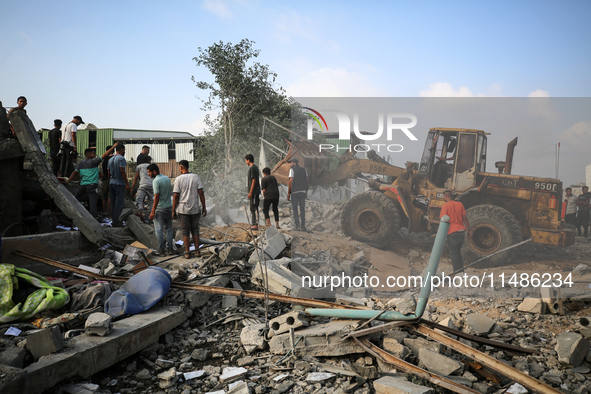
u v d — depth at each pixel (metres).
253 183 8.60
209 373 3.63
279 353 3.91
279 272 5.14
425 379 3.24
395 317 3.70
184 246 6.78
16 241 5.73
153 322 4.03
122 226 7.80
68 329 3.93
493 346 3.80
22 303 4.14
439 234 3.53
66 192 6.93
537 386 3.03
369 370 3.42
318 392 3.23
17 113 6.84
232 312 4.88
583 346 3.66
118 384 3.44
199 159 16.84
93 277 5.37
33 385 2.89
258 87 15.64
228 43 15.53
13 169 6.77
